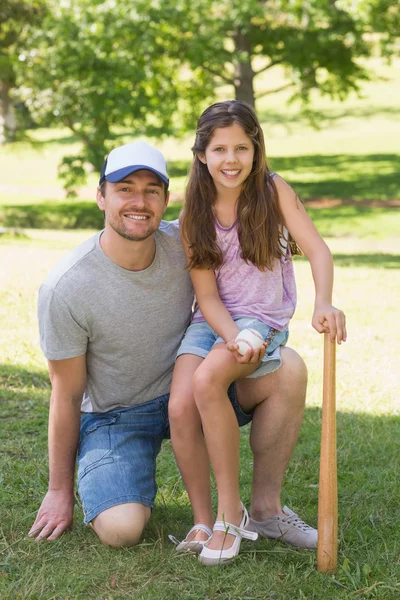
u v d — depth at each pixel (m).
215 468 3.62
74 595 3.30
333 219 25.72
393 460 4.93
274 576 3.45
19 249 14.35
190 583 3.39
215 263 3.78
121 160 3.63
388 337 8.28
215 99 29.69
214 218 3.82
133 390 4.00
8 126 29.31
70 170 27.91
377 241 21.55
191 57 26.62
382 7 26.95
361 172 34.16
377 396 6.36
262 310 3.82
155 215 3.65
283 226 3.88
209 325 3.83
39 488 4.39
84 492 3.77
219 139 3.73
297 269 12.95
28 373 6.57
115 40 26.25
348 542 3.79
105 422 3.99
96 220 26.22
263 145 3.81
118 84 26.22
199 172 3.84
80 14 26.47
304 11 27.20
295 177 34.06
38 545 3.71
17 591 3.32
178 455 3.74
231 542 3.55
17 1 26.86
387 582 3.40
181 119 29.20
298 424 3.88
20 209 29.39
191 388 3.72
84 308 3.75
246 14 26.58
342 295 10.50
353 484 4.56
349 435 5.36
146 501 3.75
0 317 8.27
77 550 3.70
